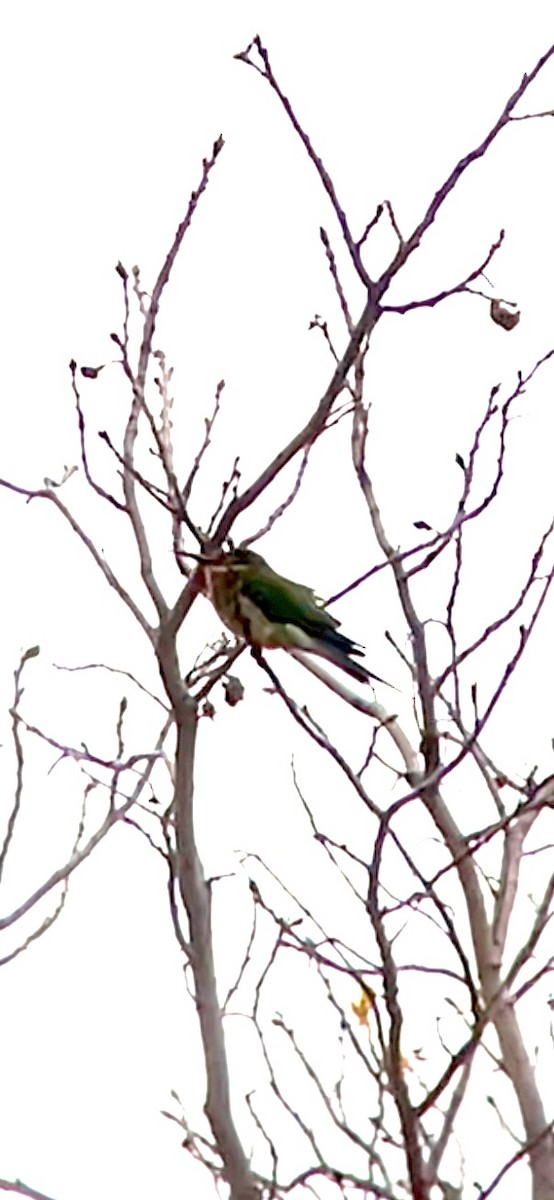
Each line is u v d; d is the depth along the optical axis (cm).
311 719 1054
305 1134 1049
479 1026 988
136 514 1200
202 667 1198
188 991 1136
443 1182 1013
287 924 1088
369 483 1206
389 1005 988
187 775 1173
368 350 1205
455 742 1163
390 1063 980
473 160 1155
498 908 1130
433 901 1013
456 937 1010
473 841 1134
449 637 1159
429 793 1145
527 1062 1095
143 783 1189
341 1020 1038
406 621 1163
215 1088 1098
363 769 1055
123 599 1205
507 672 1094
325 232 1195
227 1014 1109
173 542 1209
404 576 1163
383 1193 1018
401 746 1288
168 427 1207
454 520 1152
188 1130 1109
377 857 1010
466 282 1166
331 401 1147
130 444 1205
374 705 1346
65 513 1224
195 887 1143
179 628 1176
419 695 1159
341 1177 1024
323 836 1022
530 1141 1072
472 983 1012
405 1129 969
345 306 1205
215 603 1334
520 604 1131
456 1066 981
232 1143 1088
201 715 1206
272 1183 1038
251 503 1151
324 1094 1041
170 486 1152
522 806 1107
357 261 1156
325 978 1041
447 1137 973
